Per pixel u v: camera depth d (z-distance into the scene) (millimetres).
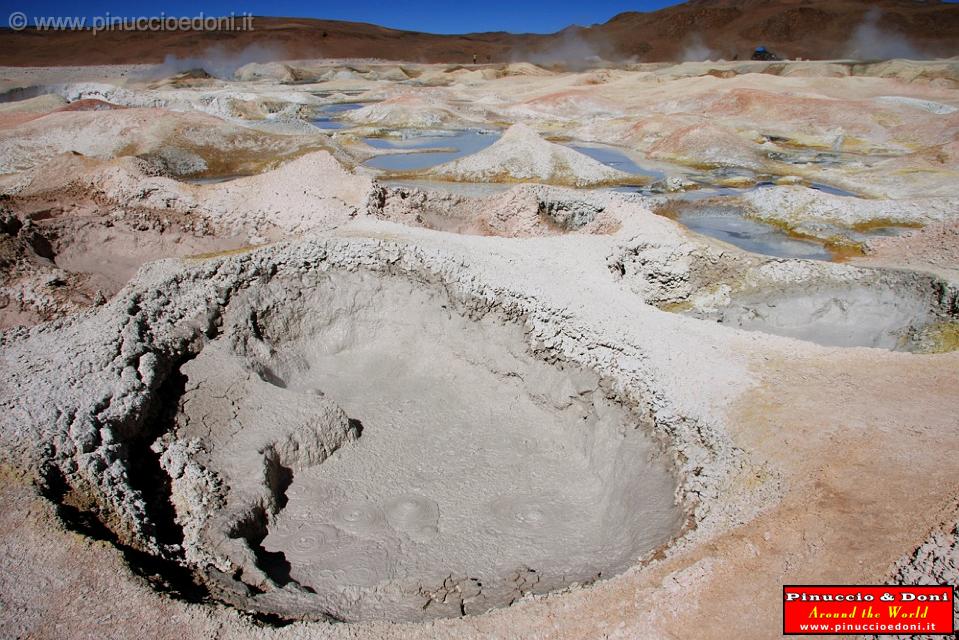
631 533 9109
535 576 8867
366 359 14445
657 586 6988
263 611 7695
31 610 6781
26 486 8297
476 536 9984
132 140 34188
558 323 12328
